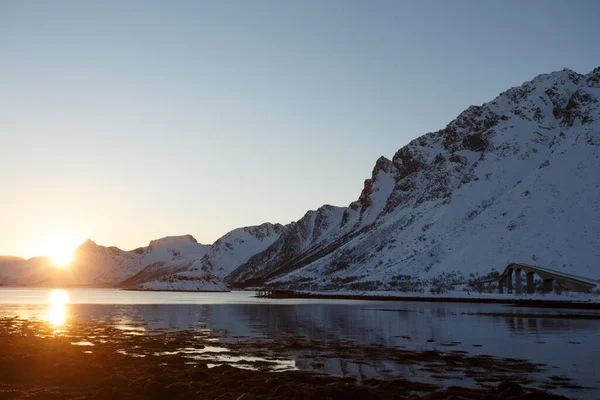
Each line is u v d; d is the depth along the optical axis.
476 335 60.25
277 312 106.06
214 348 48.84
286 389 28.36
